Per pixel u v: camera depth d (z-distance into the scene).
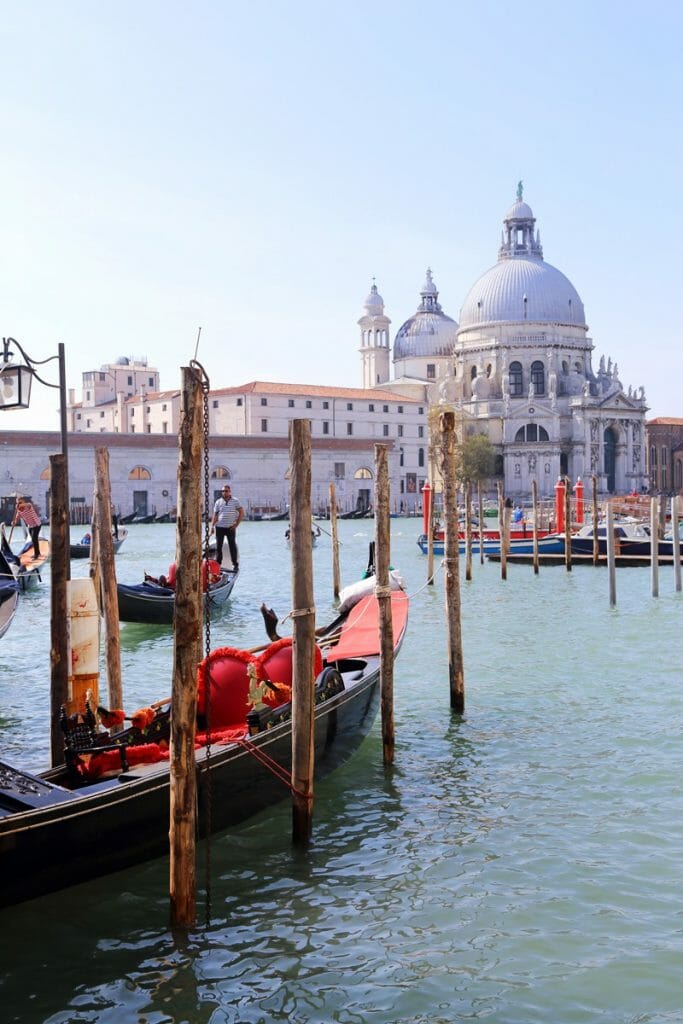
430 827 11.30
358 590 22.44
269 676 12.54
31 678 19.58
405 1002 7.81
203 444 9.24
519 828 11.18
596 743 14.34
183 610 8.94
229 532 30.97
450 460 16.30
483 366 134.50
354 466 115.56
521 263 137.00
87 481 94.75
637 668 19.78
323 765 12.79
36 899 9.29
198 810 10.65
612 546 29.81
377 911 9.30
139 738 11.09
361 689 13.86
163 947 8.69
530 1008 7.70
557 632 24.64
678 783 12.51
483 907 9.31
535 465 127.12
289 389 121.62
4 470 90.50
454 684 16.14
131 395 143.00
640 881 9.74
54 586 12.72
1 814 9.02
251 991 8.01
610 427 133.75
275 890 9.77
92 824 9.32
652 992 7.86
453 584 16.14
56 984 8.13
